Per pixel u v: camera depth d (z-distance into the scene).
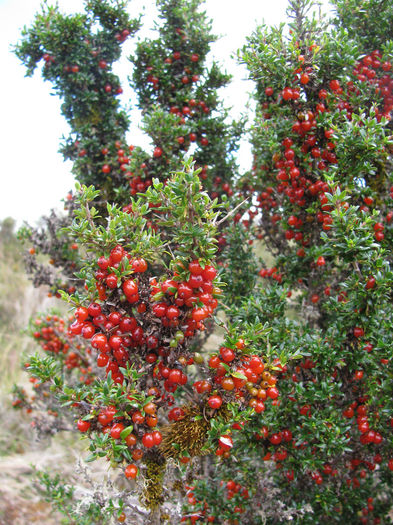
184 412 2.41
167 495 2.57
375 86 3.73
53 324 5.68
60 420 5.48
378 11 3.83
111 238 2.14
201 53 4.82
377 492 4.56
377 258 2.89
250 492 3.77
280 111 3.52
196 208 2.03
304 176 3.75
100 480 5.52
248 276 4.19
